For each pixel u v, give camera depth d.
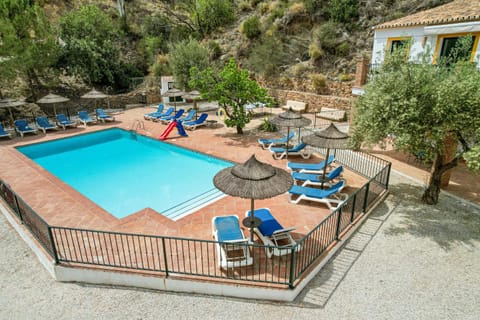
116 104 26.92
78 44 25.91
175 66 24.77
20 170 12.80
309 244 7.39
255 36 29.77
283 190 6.38
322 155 14.05
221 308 5.86
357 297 6.05
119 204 10.59
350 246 7.69
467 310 5.69
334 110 20.89
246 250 6.56
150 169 13.84
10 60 20.03
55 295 6.26
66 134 18.55
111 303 6.02
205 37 35.41
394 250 7.48
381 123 8.06
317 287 6.34
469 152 7.12
